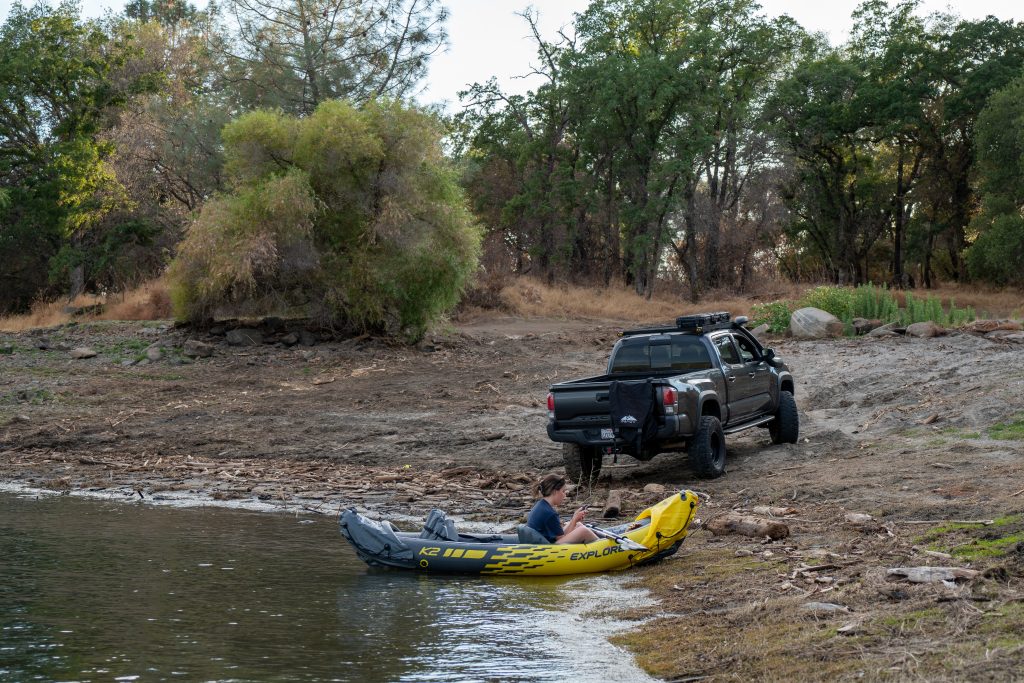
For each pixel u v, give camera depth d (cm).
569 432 1296
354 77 4703
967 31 5947
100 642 705
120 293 4131
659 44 5969
